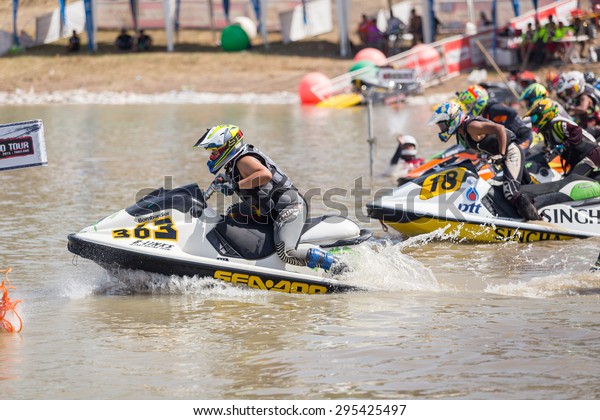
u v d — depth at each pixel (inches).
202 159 2449.6
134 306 1091.9
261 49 5526.6
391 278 1201.4
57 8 5767.7
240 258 1152.8
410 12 5679.1
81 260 1342.3
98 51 5472.4
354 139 2827.3
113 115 3791.8
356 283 1161.4
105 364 868.6
